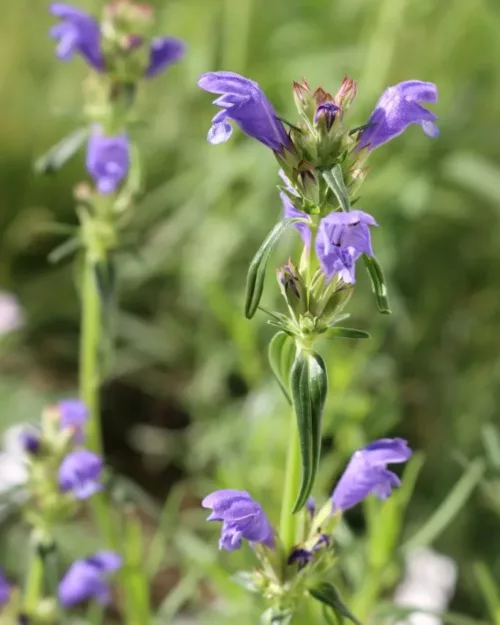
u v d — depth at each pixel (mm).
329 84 782
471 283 886
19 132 1044
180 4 879
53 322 963
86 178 1024
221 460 698
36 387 887
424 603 626
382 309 451
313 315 460
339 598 480
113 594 710
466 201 874
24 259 1009
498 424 764
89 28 586
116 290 595
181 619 684
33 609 571
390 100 464
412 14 802
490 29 872
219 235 793
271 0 909
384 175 778
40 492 563
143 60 590
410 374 822
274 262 714
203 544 610
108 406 900
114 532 602
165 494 828
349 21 892
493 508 682
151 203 929
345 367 628
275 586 481
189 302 846
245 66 834
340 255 444
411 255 849
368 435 676
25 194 1025
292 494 475
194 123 916
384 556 558
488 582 565
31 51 1071
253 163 766
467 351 842
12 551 706
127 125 596
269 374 690
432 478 754
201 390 795
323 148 455
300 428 456
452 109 841
